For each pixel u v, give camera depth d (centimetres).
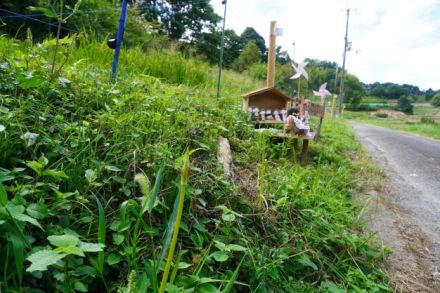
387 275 242
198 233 199
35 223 121
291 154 441
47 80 260
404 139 1176
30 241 136
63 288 126
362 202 382
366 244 269
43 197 166
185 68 650
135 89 336
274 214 251
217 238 197
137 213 168
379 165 601
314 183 328
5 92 241
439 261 280
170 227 108
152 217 196
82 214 171
